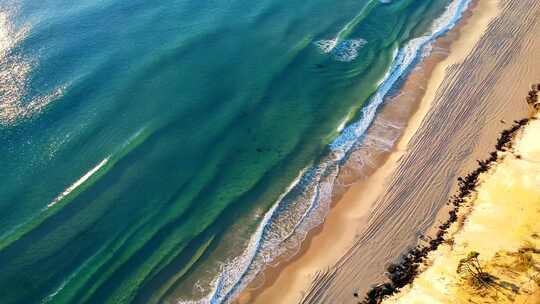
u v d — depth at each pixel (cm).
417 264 2947
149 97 4231
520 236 2805
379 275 2969
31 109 4069
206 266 3183
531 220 2866
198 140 3906
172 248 3269
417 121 3944
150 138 3903
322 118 4091
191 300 3022
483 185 3256
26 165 3694
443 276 2778
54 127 3950
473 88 4116
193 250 3266
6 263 3181
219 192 3572
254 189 3588
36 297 3039
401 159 3659
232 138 3925
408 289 2809
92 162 3734
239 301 3003
